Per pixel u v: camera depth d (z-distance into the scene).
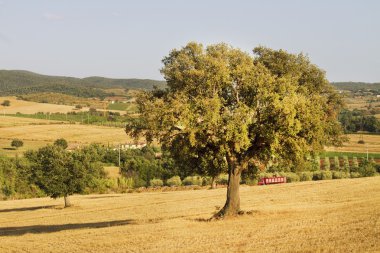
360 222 32.16
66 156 72.38
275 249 27.25
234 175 40.88
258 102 37.66
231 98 38.62
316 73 56.06
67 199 71.50
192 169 43.19
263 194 61.38
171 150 41.00
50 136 157.75
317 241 28.02
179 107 36.06
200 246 30.05
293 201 52.28
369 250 24.83
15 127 166.12
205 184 99.94
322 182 70.00
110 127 179.00
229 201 40.81
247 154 40.16
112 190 100.62
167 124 36.72
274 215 39.75
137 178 111.12
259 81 36.97
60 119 195.88
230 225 36.41
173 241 32.22
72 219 57.31
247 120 36.91
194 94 38.12
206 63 37.34
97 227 45.97
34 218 62.28
